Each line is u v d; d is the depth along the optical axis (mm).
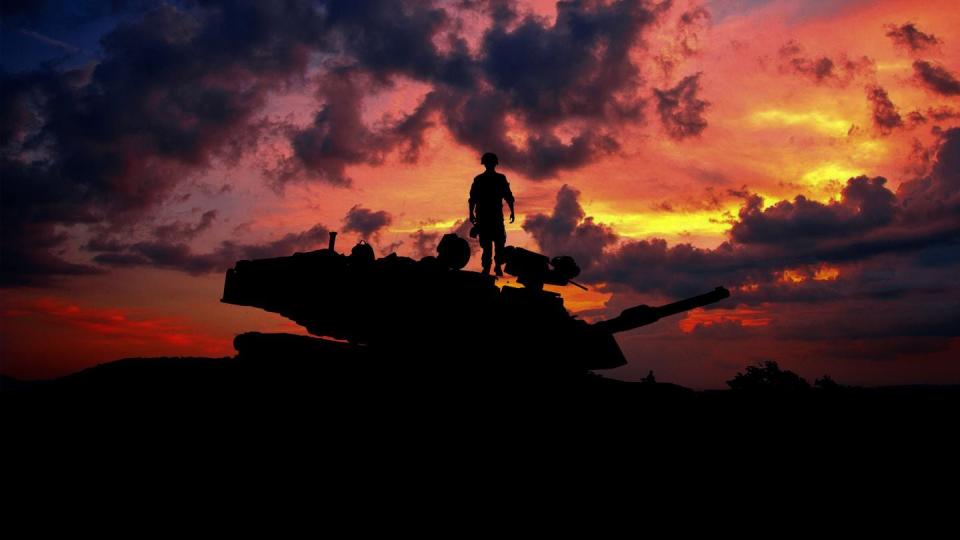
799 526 7199
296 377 9266
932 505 7363
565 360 9930
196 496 7504
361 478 7922
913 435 8875
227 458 8109
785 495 7758
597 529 7336
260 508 7402
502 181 11125
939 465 8086
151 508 7223
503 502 7750
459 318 9672
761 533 7094
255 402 9031
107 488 7504
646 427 9195
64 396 9555
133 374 10156
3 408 9297
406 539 7137
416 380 9250
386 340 9766
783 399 10516
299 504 7492
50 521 6918
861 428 9172
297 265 9703
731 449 8750
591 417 9242
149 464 7949
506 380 9492
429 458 8273
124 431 8547
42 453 8070
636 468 8375
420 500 7688
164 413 8922
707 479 8133
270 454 8203
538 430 8859
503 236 10977
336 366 9375
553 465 8344
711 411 9906
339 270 9680
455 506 7633
